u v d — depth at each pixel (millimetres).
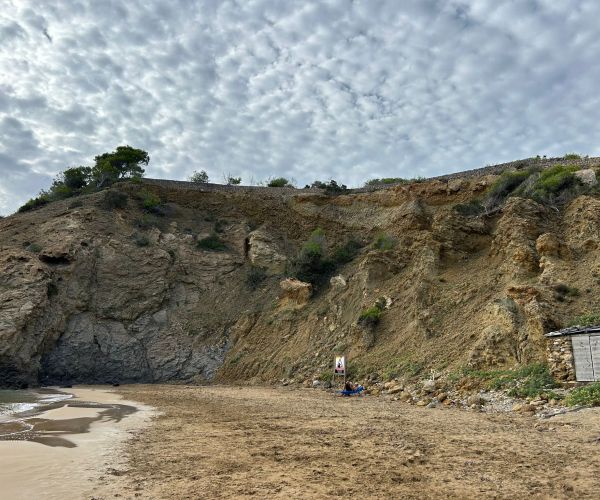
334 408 16953
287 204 48562
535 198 27516
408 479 7395
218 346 37781
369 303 29875
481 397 16672
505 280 23375
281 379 29578
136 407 18891
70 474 7863
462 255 28578
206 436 11570
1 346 32094
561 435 10586
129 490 6895
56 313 36500
